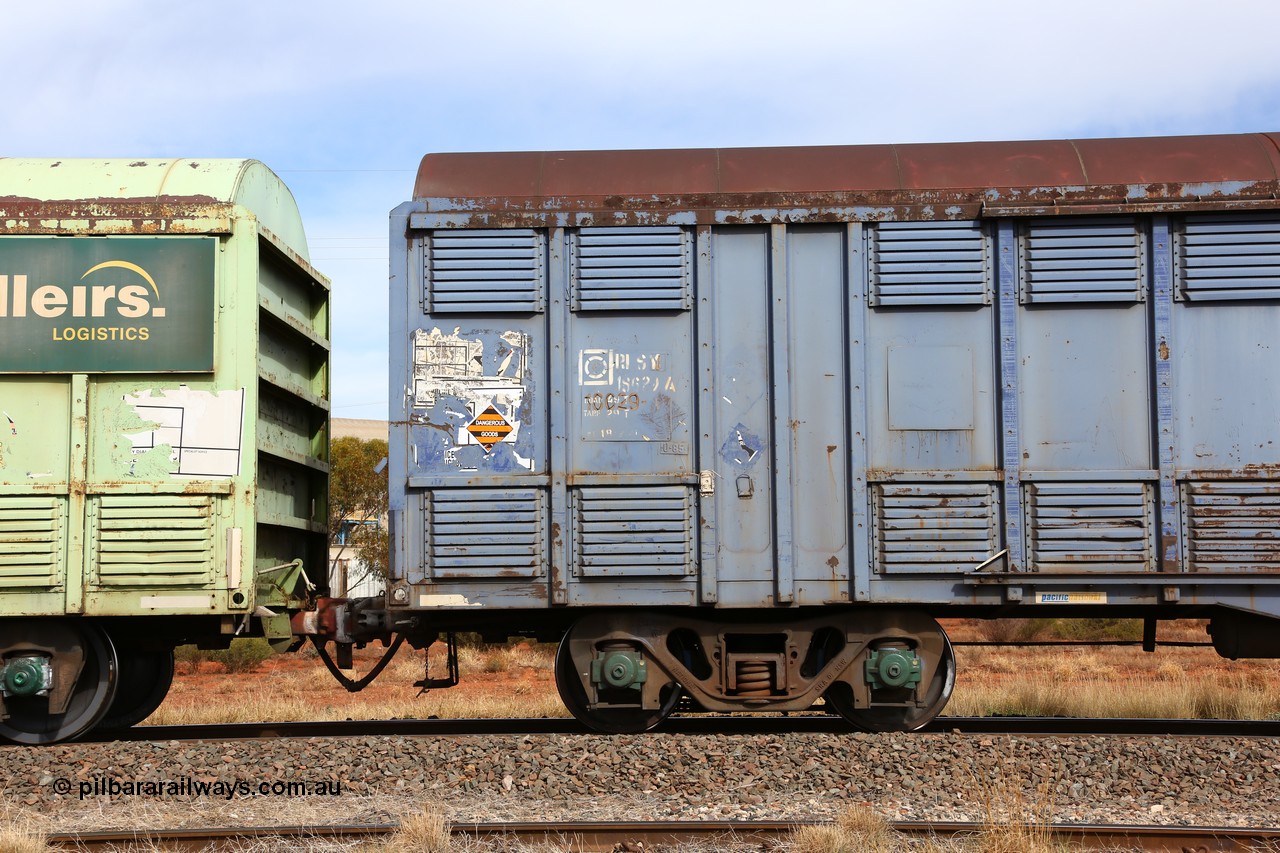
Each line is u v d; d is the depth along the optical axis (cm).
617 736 716
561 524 745
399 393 759
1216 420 743
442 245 765
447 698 1340
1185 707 1035
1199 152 777
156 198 779
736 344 756
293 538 923
